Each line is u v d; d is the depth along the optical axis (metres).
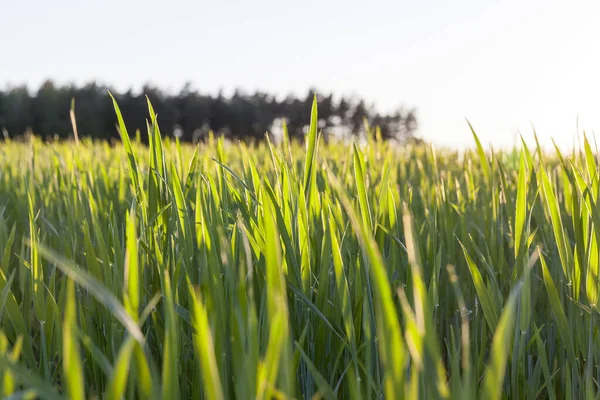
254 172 0.81
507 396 0.71
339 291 0.64
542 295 0.92
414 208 1.18
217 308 0.58
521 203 0.75
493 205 0.98
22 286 0.84
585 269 0.70
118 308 0.38
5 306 0.69
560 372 0.83
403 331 0.73
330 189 1.00
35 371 0.69
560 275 0.83
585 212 0.69
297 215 0.73
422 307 0.38
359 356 0.69
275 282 0.46
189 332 0.73
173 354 0.49
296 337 0.71
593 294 0.67
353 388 0.56
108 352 0.72
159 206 0.82
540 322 0.89
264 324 0.61
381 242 0.78
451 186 1.27
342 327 0.72
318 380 0.54
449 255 0.97
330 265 0.77
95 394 0.74
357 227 0.41
